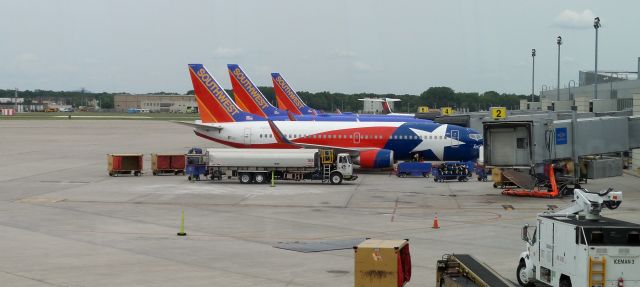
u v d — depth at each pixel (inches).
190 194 2438.5
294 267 1331.2
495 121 2450.8
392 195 2452.0
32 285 1176.2
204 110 3634.4
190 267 1326.3
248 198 2347.4
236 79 4461.1
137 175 3102.9
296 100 5113.2
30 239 1598.2
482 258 1418.6
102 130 7234.3
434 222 1787.6
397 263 1009.5
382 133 3366.1
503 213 2041.1
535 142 2433.6
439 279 1094.4
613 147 2613.2
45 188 2581.2
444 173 2913.4
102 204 2181.3
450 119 4269.2
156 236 1652.3
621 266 967.0
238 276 1254.9
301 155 2758.4
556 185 2413.9
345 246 1540.4
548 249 1084.5
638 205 2194.9
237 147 3560.5
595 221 1047.6
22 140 5492.1
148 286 1176.8
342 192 2527.1
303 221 1888.5
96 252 1457.9
